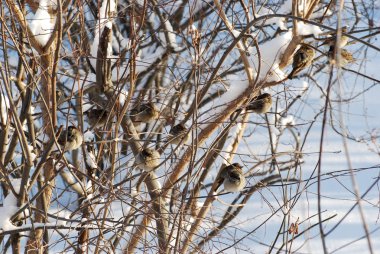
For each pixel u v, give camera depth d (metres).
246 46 9.98
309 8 9.81
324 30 10.28
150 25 13.86
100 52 9.89
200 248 9.29
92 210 8.72
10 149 9.69
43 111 9.40
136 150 9.98
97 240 8.96
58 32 7.94
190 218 10.59
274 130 14.61
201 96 8.88
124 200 9.20
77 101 10.37
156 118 10.72
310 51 9.76
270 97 10.08
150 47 15.40
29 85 8.75
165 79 15.01
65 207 9.05
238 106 9.96
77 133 9.12
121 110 9.54
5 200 8.80
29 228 8.41
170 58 14.27
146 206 8.61
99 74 9.97
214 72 8.70
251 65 10.03
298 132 15.23
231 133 13.02
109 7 9.87
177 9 13.74
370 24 14.80
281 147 15.85
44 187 8.46
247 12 9.76
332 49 9.63
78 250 8.88
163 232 9.45
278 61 9.90
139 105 10.75
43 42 8.83
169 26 13.29
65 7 9.19
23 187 8.55
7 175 9.09
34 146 9.27
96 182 8.59
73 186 10.25
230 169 9.90
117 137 9.30
